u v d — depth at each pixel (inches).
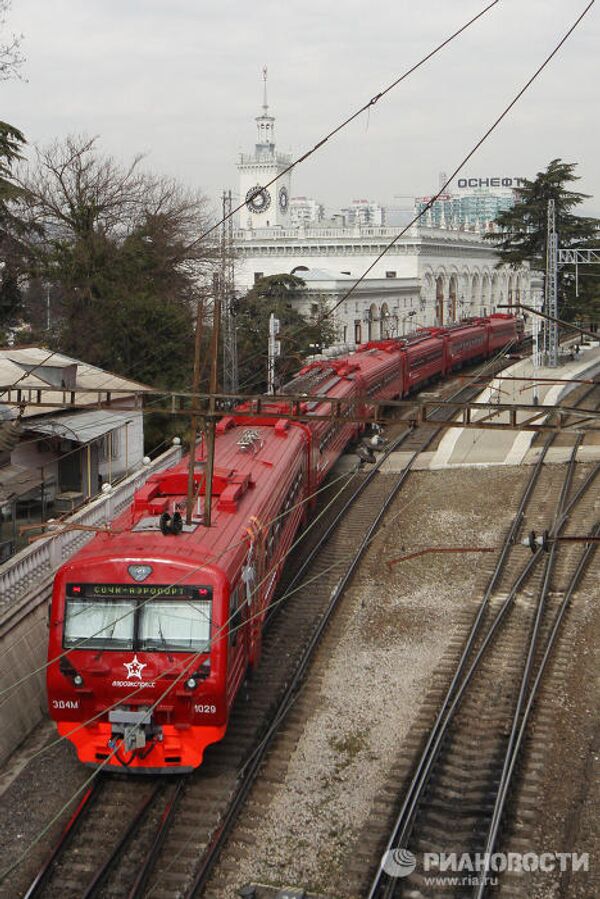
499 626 978.7
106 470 1385.3
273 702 828.6
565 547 1189.1
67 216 2134.6
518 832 644.1
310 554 1197.1
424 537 1268.5
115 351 1899.6
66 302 1959.9
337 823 658.2
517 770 714.2
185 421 1843.0
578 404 2138.3
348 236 4094.5
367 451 1632.6
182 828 647.8
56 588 687.1
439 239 4239.7
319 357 2338.8
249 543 764.0
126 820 656.4
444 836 637.3
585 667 885.2
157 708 671.1
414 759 730.2
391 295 3826.3
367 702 828.6
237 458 997.2
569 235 2999.5
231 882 595.8
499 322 3144.7
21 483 1050.1
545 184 2994.6
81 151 2381.9
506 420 1964.8
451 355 2578.7
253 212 4859.7
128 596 677.9
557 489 1433.3
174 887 588.4
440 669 884.6
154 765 680.4
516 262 3083.2
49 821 662.5
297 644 946.1
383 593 1082.1
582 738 762.8
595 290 3041.3
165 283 2175.2
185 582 674.8
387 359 2017.7
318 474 1344.7
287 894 578.6
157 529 740.0
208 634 670.5
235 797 684.1
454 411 2113.7
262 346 2372.0
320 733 778.8
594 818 658.8
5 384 1238.9
